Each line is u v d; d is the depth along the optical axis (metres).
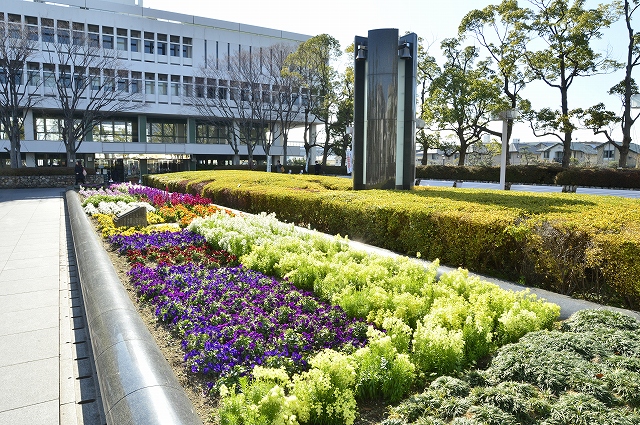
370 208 7.43
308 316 3.88
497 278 5.44
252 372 2.94
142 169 41.84
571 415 2.19
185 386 2.97
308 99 39.59
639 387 2.37
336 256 5.46
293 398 2.38
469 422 2.20
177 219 10.74
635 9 24.80
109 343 3.04
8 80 31.69
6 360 3.81
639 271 4.12
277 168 40.94
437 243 6.24
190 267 5.66
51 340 4.23
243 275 5.21
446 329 3.30
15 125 29.59
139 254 6.42
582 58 24.30
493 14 26.70
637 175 23.30
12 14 34.69
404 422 2.36
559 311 3.73
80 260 5.82
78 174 27.12
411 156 11.52
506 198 8.62
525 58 25.56
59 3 37.81
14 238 9.57
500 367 2.79
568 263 4.72
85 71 33.88
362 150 11.92
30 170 28.36
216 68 41.41
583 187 24.70
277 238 6.70
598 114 23.97
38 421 2.93
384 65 11.19
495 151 35.38
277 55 39.25
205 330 3.62
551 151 60.59
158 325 4.01
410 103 11.44
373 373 2.80
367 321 3.79
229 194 12.95
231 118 41.06
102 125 40.25
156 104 40.66
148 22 40.44
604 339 3.10
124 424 2.17
